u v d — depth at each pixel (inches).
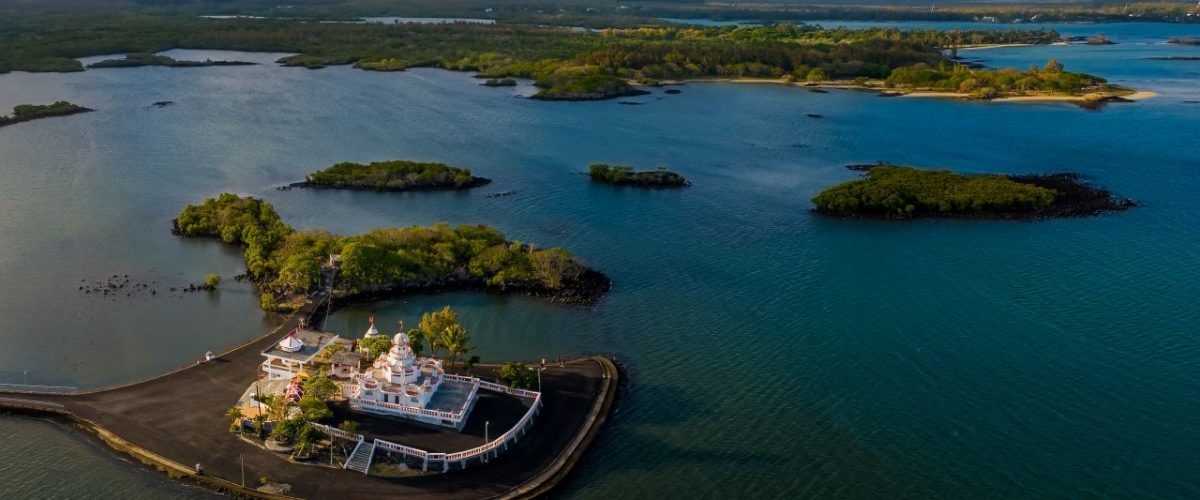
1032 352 5900.6
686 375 5580.7
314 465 4426.7
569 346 5979.3
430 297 6791.3
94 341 5940.0
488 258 7150.6
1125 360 5782.5
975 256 7859.3
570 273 7111.2
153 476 4350.4
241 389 5137.8
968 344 6023.6
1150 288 7062.0
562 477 4441.4
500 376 5260.8
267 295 6560.0
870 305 6712.6
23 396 5017.2
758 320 6437.0
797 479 4495.6
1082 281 7224.4
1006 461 4655.5
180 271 7308.1
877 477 4515.3
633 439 4837.6
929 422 5024.6
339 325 6269.7
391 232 7598.4
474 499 4244.6
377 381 4847.4
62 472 4375.0
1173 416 5093.5
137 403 4950.8
